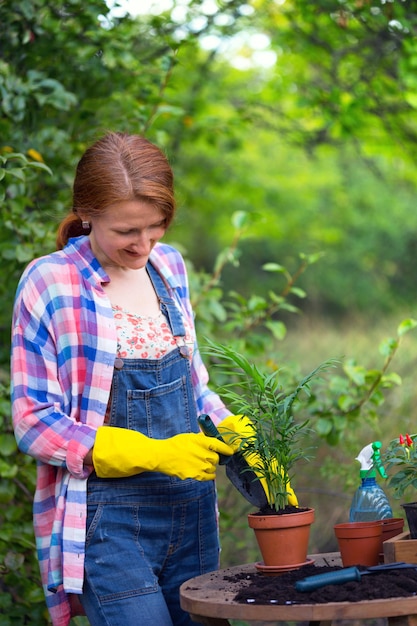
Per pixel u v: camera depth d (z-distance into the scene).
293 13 4.63
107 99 3.59
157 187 1.95
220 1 4.33
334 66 4.75
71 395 2.03
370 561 1.85
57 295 2.03
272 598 1.64
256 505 2.01
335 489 3.82
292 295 13.54
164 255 2.28
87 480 1.99
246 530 3.78
